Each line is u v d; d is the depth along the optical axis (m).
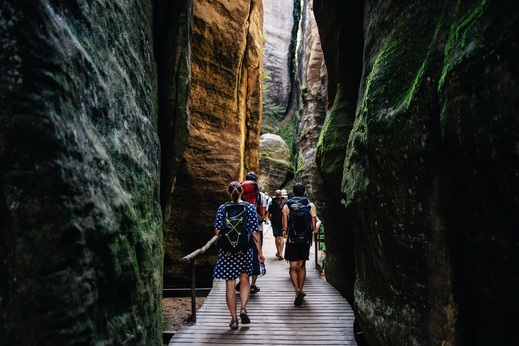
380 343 3.25
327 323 5.48
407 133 2.75
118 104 2.80
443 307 2.45
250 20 11.74
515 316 1.96
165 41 4.75
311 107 22.03
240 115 10.26
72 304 1.80
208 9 8.77
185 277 8.00
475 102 2.03
